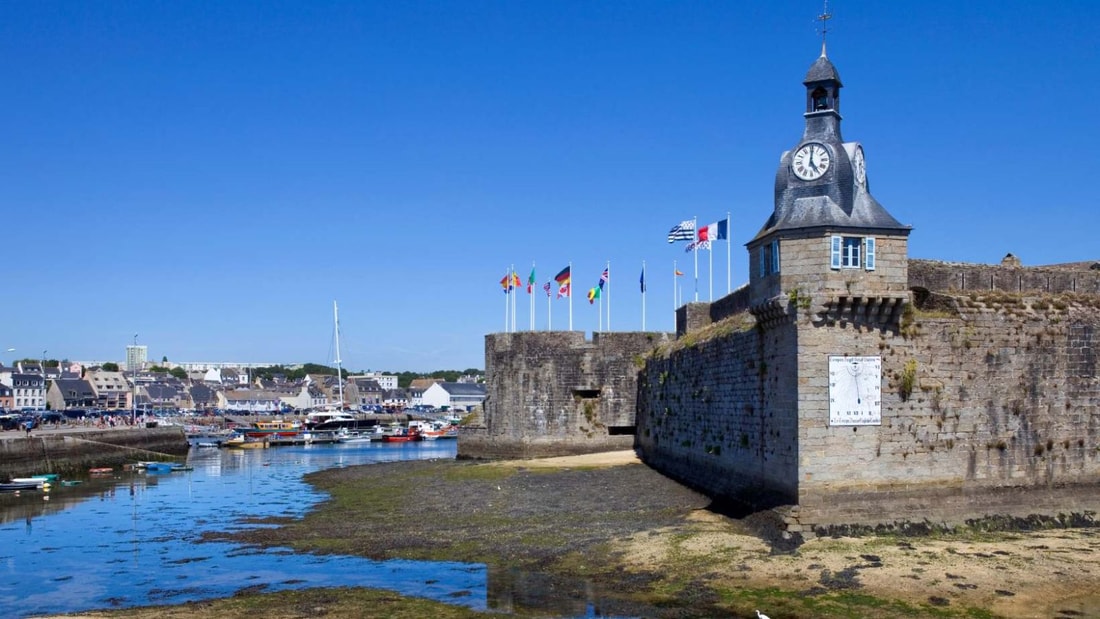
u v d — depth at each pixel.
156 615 31.56
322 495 65.44
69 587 37.44
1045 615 28.23
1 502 65.81
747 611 29.61
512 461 74.56
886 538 37.09
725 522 42.22
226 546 45.12
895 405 39.19
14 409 189.25
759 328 43.41
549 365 80.38
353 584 35.62
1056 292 43.91
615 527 43.19
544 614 30.48
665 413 64.25
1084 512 40.50
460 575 36.38
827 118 42.41
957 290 42.41
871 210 40.09
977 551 34.91
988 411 40.28
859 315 39.12
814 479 38.19
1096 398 41.75
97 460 95.19
